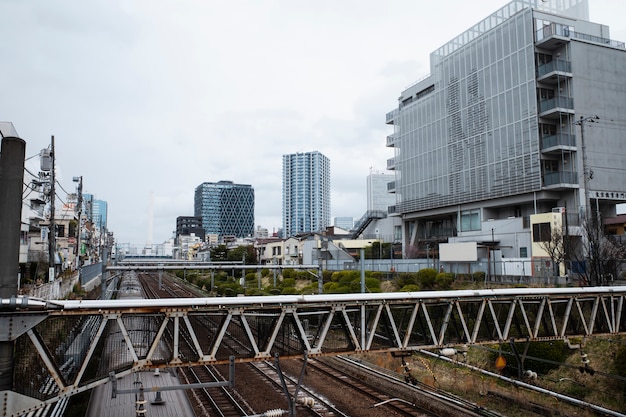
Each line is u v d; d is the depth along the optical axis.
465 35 50.56
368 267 48.50
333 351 13.66
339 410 16.52
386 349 14.23
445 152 52.34
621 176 41.28
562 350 20.14
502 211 46.38
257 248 73.62
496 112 45.19
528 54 41.94
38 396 9.65
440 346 14.95
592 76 41.47
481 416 15.18
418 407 16.59
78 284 37.84
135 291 63.25
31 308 9.29
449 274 34.22
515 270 36.09
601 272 25.27
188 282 79.19
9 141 8.95
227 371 22.56
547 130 41.59
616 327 17.38
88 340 13.02
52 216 28.34
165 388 11.65
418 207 56.75
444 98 52.75
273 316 13.81
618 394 16.70
